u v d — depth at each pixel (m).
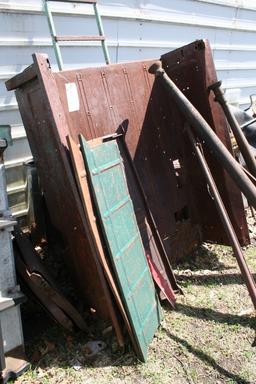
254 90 6.87
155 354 2.74
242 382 2.54
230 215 3.86
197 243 4.02
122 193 2.83
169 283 3.32
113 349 2.79
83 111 2.90
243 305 3.24
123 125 3.21
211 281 3.57
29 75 2.60
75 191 2.50
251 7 6.26
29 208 3.74
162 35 4.86
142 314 2.75
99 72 3.03
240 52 6.37
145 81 3.42
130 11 4.38
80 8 3.89
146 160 3.42
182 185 3.78
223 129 3.64
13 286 2.55
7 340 2.55
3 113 3.63
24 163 3.76
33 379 2.56
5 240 2.49
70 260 3.09
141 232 3.19
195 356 2.73
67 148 2.52
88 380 2.55
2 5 3.39
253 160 3.53
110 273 2.57
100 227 2.55
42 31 3.70
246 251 4.02
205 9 5.41
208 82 3.50
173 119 3.67
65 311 2.83
